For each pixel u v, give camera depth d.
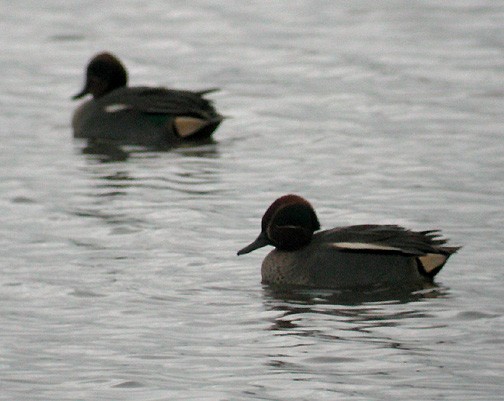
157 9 31.86
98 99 22.59
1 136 22.03
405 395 10.97
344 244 14.30
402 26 29.59
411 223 16.45
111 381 11.41
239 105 23.78
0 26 30.23
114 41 28.89
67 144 21.59
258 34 29.20
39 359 12.02
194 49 28.11
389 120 22.33
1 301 13.75
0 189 18.50
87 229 16.47
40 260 15.21
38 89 25.31
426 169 19.17
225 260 15.20
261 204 17.56
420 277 14.32
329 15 30.91
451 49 27.39
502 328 12.70
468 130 21.47
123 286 14.23
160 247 15.69
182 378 11.45
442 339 12.40
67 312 13.40
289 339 12.47
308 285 14.27
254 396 10.98
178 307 13.53
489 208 17.09
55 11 31.72
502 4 31.66
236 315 13.26
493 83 24.62
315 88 24.78
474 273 14.50
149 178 19.14
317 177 18.91
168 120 21.86
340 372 11.55
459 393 11.01
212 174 19.33
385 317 13.11
